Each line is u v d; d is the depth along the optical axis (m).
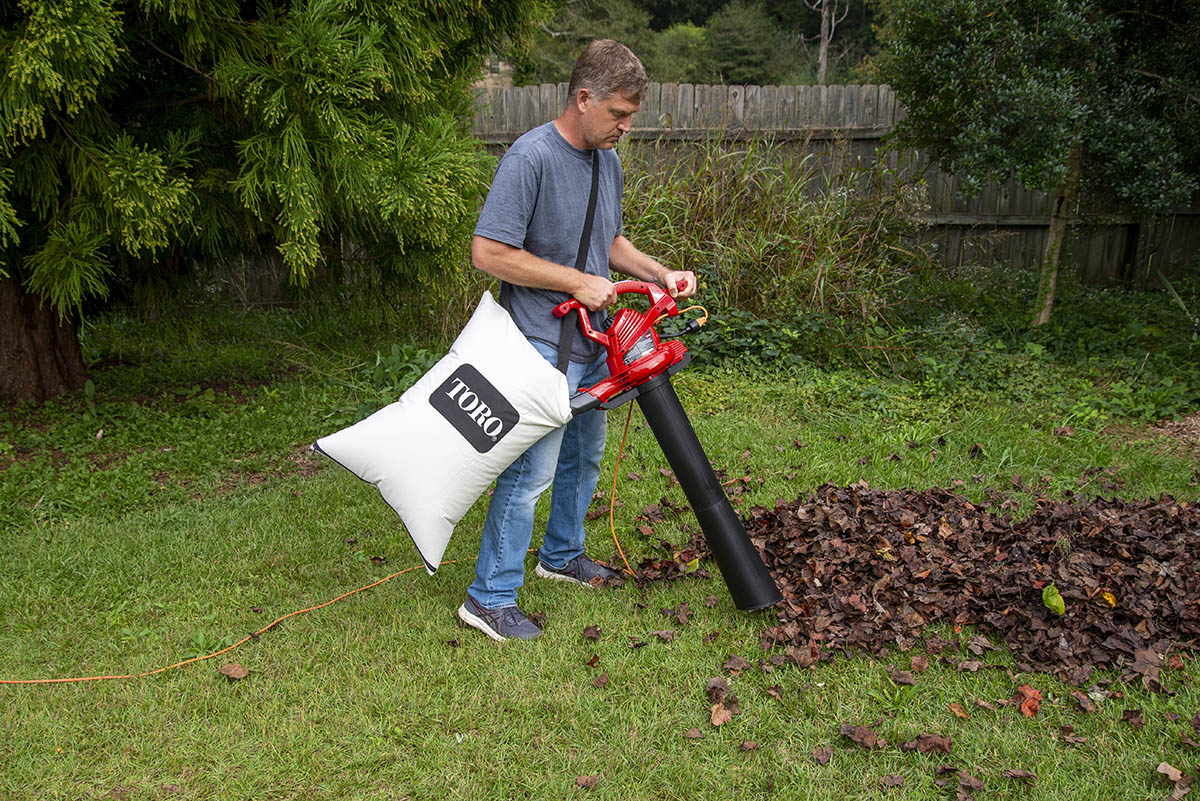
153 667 2.64
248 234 4.93
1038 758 2.24
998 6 5.81
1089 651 2.64
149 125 4.53
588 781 2.16
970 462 4.38
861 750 2.28
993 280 7.75
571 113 2.45
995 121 5.79
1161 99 6.05
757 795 2.13
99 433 4.62
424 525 2.54
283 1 4.48
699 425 4.87
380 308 5.98
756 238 6.46
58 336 5.29
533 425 2.51
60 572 3.22
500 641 2.76
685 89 8.08
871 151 8.10
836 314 6.41
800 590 2.99
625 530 3.61
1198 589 2.83
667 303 2.68
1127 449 4.54
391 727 2.36
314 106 4.09
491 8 5.19
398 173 4.33
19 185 3.97
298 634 2.81
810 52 29.27
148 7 3.84
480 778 2.18
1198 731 2.28
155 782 2.16
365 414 4.95
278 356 6.39
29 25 3.41
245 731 2.35
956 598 2.87
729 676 2.59
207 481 4.16
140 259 4.82
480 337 2.54
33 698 2.48
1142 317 6.88
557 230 2.53
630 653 2.71
